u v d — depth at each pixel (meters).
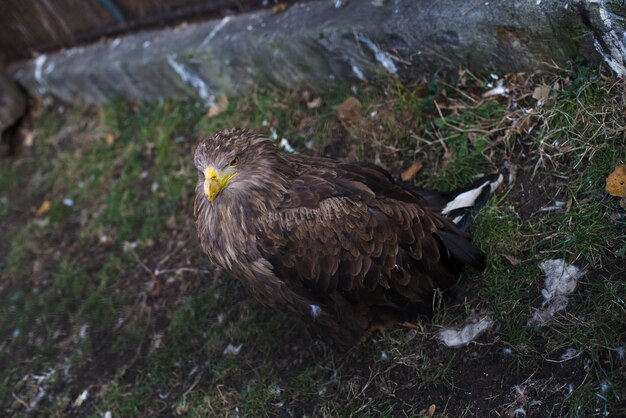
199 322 4.93
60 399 5.12
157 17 6.65
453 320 4.00
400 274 3.92
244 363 4.55
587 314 3.62
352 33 4.99
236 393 4.43
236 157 3.90
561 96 4.25
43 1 7.32
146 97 6.73
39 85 7.69
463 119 4.63
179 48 6.19
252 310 4.78
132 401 4.77
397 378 3.99
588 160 4.04
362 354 4.19
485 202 4.26
